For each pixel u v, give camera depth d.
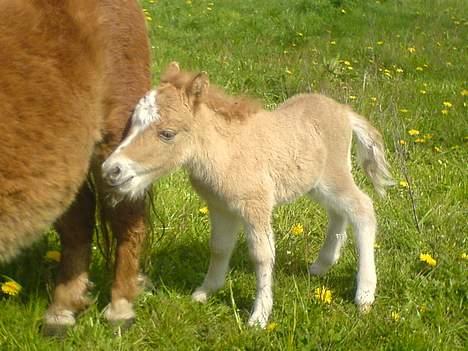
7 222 3.43
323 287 4.33
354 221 4.33
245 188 3.80
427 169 6.39
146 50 4.07
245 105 3.87
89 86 3.61
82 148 3.59
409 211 5.50
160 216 5.07
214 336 3.94
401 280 4.48
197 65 9.10
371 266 4.30
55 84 3.44
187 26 11.88
